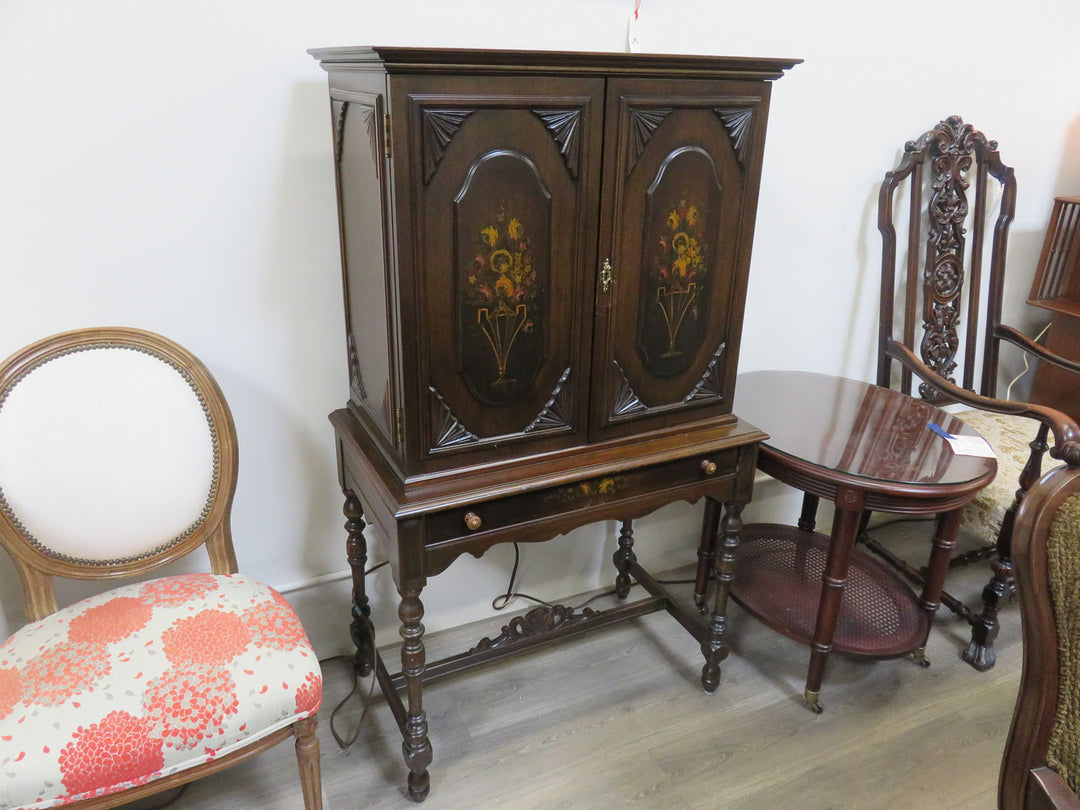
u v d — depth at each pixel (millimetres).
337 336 1562
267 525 1644
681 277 1354
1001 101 2113
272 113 1365
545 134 1144
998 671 1855
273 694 1139
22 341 1315
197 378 1332
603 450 1405
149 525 1324
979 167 2051
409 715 1412
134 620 1220
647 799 1484
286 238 1451
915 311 2133
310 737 1214
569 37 1551
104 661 1134
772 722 1682
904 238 2154
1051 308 2244
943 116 2043
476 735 1631
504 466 1321
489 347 1231
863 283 2146
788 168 1894
